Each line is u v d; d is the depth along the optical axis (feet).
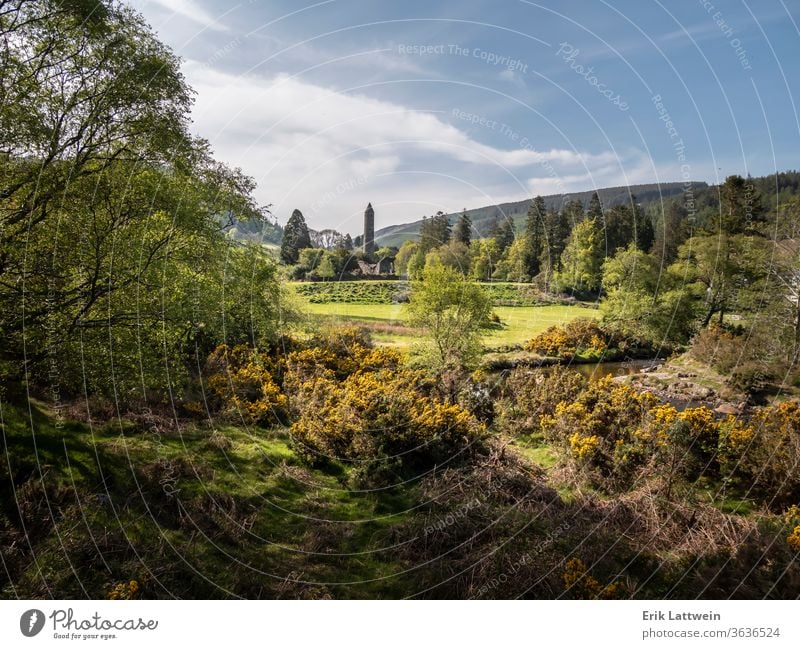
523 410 42.96
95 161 28.94
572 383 46.26
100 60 27.25
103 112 27.68
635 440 31.30
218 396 39.42
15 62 24.08
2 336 24.82
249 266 50.57
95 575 18.43
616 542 22.50
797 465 26.66
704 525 23.59
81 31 26.14
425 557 21.91
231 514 23.36
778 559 21.09
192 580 19.07
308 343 62.75
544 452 35.70
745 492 27.53
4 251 24.84
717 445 30.55
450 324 59.77
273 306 59.41
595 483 29.43
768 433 30.35
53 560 18.54
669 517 24.08
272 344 57.06
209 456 28.58
